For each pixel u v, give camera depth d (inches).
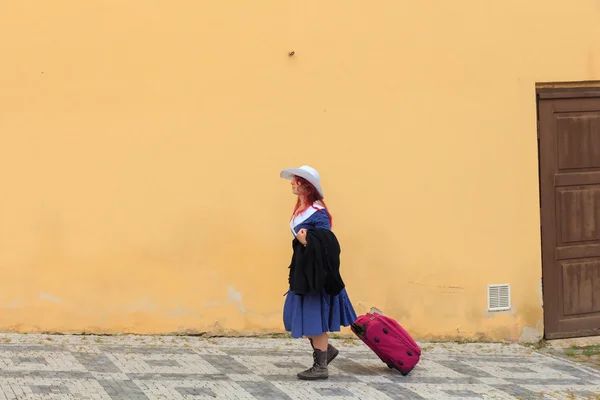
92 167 308.3
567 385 286.8
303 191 269.9
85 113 307.1
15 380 250.4
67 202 307.1
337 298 271.4
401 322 332.5
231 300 319.3
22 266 305.4
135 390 247.1
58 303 307.9
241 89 316.8
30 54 303.6
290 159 321.4
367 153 328.2
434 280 335.3
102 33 307.3
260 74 318.3
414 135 331.9
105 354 287.3
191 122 313.9
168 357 288.5
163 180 313.0
